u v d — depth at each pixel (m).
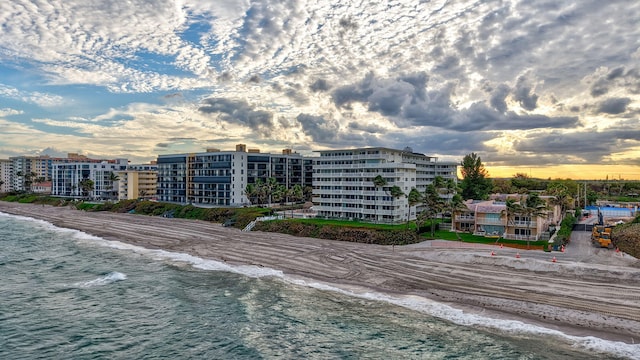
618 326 41.84
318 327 43.97
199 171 157.50
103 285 59.81
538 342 39.38
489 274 59.06
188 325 44.84
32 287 58.84
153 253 83.44
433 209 85.50
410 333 42.06
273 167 161.88
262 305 50.91
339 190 111.31
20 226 128.88
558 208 107.06
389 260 68.88
